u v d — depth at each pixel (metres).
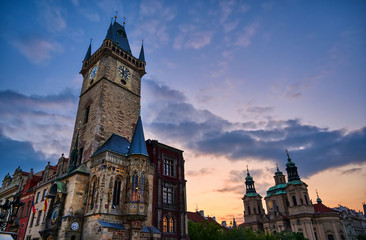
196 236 48.34
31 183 54.25
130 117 49.91
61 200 35.75
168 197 43.16
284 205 118.31
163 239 38.56
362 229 137.62
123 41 59.91
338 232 94.50
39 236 39.69
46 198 39.38
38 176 58.00
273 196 123.88
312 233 93.25
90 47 60.72
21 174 61.00
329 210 100.94
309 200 103.06
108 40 52.66
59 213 34.84
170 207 42.25
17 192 58.28
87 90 51.84
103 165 35.12
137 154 37.12
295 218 99.12
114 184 35.19
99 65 51.97
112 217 32.72
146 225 37.06
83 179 37.09
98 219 31.53
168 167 46.19
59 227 33.94
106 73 49.03
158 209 39.66
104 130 43.78
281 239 80.44
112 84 49.12
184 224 43.03
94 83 50.09
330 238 94.06
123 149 40.34
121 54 54.34
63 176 39.50
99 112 44.44
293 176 108.31
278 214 108.94
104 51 51.22
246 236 55.28
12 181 63.09
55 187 39.06
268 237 62.44
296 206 101.94
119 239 31.38
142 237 34.62
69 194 36.00
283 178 131.88
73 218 33.59
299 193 103.00
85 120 47.81
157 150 45.12
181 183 45.69
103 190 33.41
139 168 36.41
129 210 33.38
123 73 52.78
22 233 45.69
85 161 40.72
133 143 39.00
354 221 133.75
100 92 46.75
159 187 41.66
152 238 35.66
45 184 46.56
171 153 47.50
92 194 35.62
